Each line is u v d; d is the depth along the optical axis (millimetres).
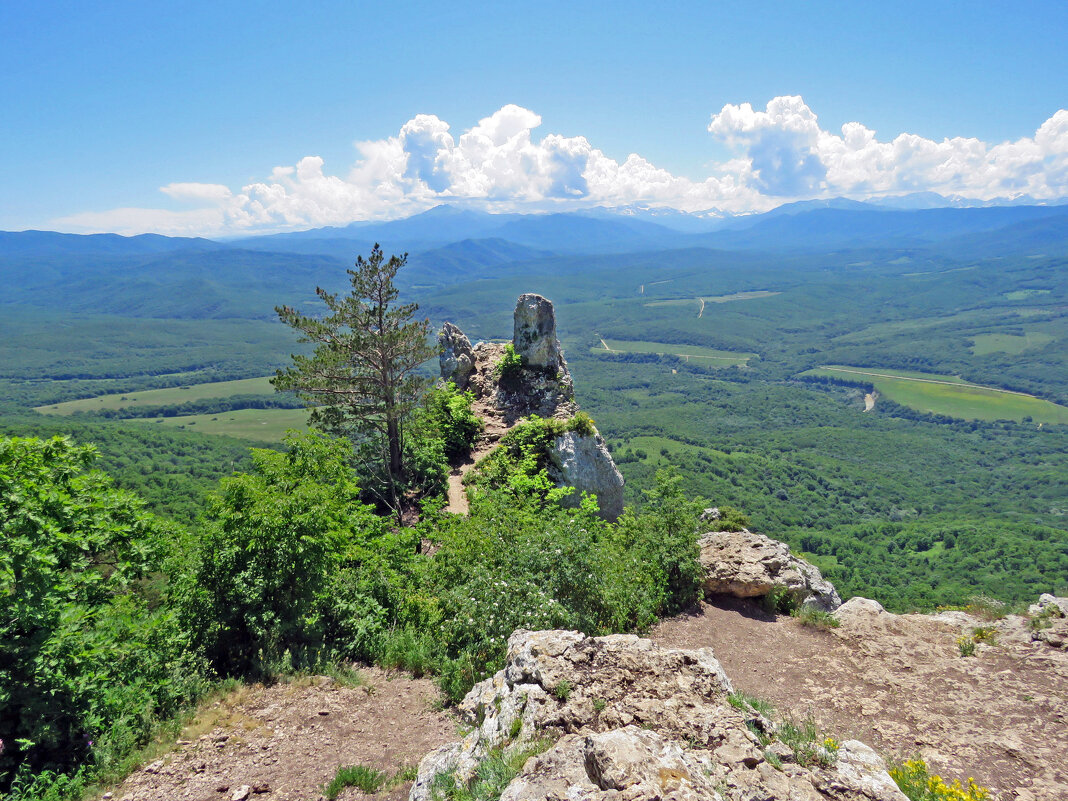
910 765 7211
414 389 21094
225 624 10031
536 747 5941
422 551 16500
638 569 13398
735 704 6773
